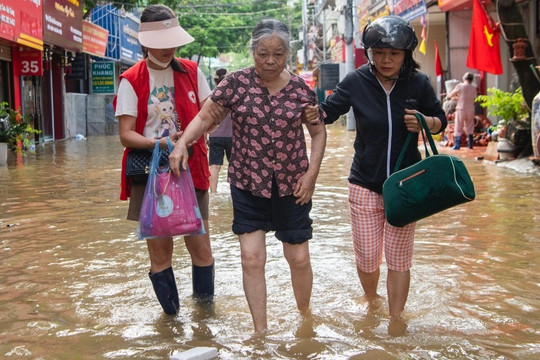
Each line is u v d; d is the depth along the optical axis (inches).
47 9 736.3
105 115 1128.2
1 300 171.5
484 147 601.3
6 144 526.9
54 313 161.0
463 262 201.6
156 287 157.2
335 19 1939.0
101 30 1057.5
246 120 145.1
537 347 133.2
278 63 140.2
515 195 328.8
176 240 243.1
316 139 151.4
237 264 206.4
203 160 166.4
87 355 133.5
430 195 138.2
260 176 145.6
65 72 1013.2
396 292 152.6
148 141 154.9
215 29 2023.9
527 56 426.9
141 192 160.9
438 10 786.8
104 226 268.5
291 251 152.7
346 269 196.9
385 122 151.3
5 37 584.7
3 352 135.3
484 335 140.8
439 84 750.5
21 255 219.6
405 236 151.0
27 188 390.6
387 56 146.3
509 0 422.6
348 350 132.6
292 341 138.4
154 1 1056.8
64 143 855.1
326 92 1652.3
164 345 138.3
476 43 529.3
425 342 136.5
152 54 158.1
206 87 170.1
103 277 192.4
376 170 153.9
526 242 227.0
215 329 148.6
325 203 320.2
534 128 414.6
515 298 165.5
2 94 704.4
